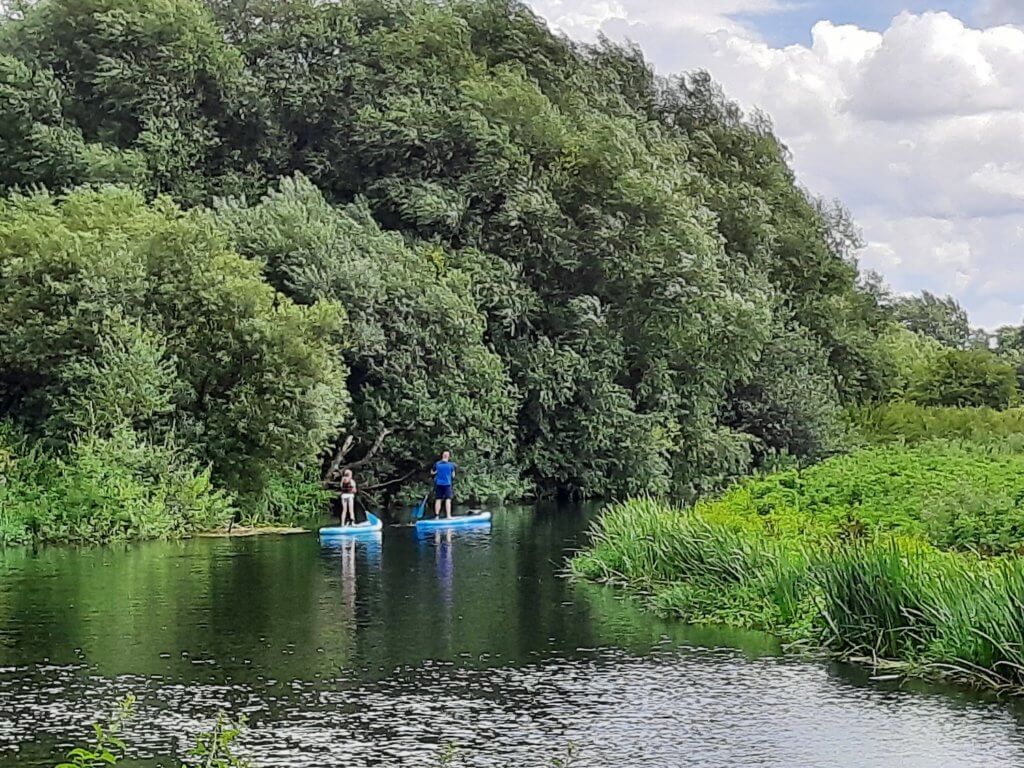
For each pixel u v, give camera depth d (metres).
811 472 27.45
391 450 38.50
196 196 44.22
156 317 30.36
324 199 42.47
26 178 41.97
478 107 46.41
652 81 63.09
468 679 13.23
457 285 39.75
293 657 14.29
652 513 21.80
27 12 45.84
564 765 9.60
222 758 9.88
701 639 15.58
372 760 10.20
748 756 10.38
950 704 12.19
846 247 67.81
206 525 29.91
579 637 15.69
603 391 44.25
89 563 22.98
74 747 10.56
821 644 14.99
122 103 44.22
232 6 51.69
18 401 30.50
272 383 30.80
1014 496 21.44
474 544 27.33
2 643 15.01
